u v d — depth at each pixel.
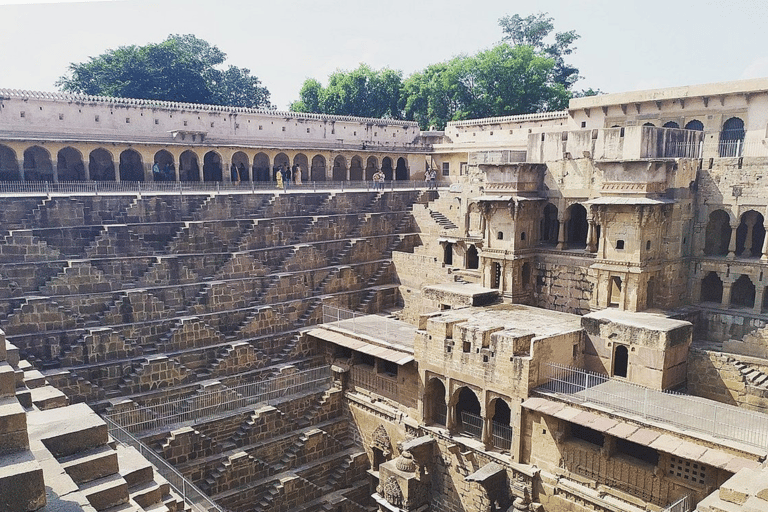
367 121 78.88
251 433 37.16
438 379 35.50
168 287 40.12
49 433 17.39
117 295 38.03
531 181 42.50
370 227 56.50
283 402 39.28
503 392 31.58
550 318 37.03
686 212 37.94
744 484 18.20
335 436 41.31
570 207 42.09
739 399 31.41
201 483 34.41
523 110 90.75
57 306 35.66
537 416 30.47
